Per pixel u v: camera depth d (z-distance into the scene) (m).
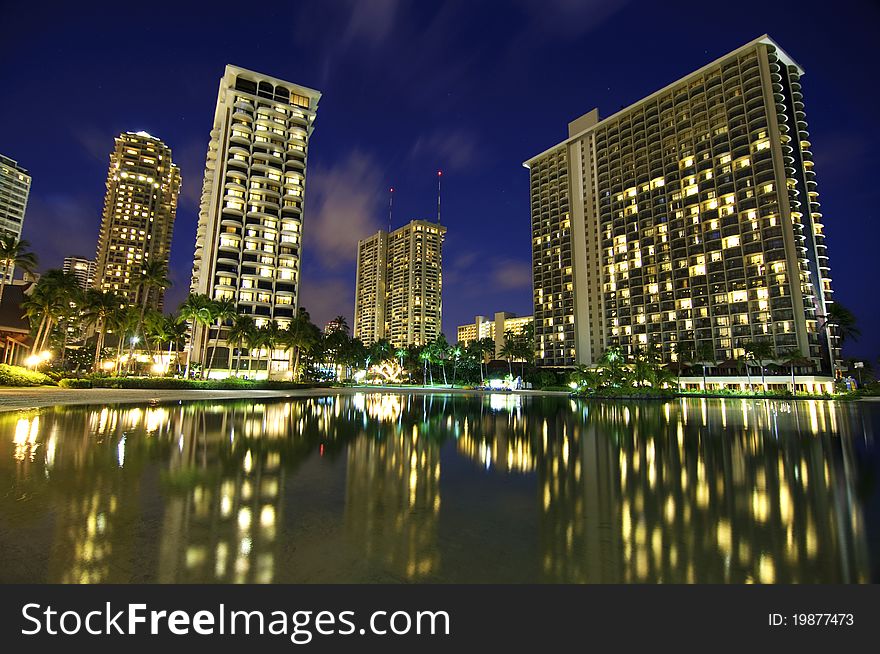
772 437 22.38
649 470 13.61
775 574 6.23
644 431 24.92
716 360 100.12
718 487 11.35
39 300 61.25
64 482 10.55
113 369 96.94
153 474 11.64
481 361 147.25
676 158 113.50
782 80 104.62
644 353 104.81
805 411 44.47
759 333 94.81
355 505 9.19
